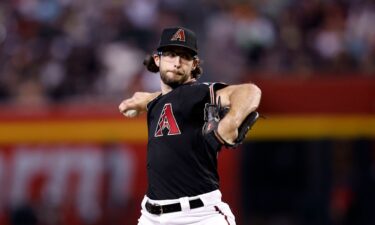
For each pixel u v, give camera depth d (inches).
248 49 2256.4
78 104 1888.5
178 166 743.7
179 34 753.0
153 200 759.1
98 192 1806.1
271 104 1813.5
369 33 2298.2
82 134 1819.6
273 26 2335.1
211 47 2161.7
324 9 2367.1
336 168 1811.0
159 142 753.0
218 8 2359.7
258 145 1819.6
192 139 739.4
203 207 743.7
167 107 749.9
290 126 1808.6
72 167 1818.4
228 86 727.7
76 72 2148.1
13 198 1827.0
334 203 1812.3
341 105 1812.3
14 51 2235.5
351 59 2190.0
